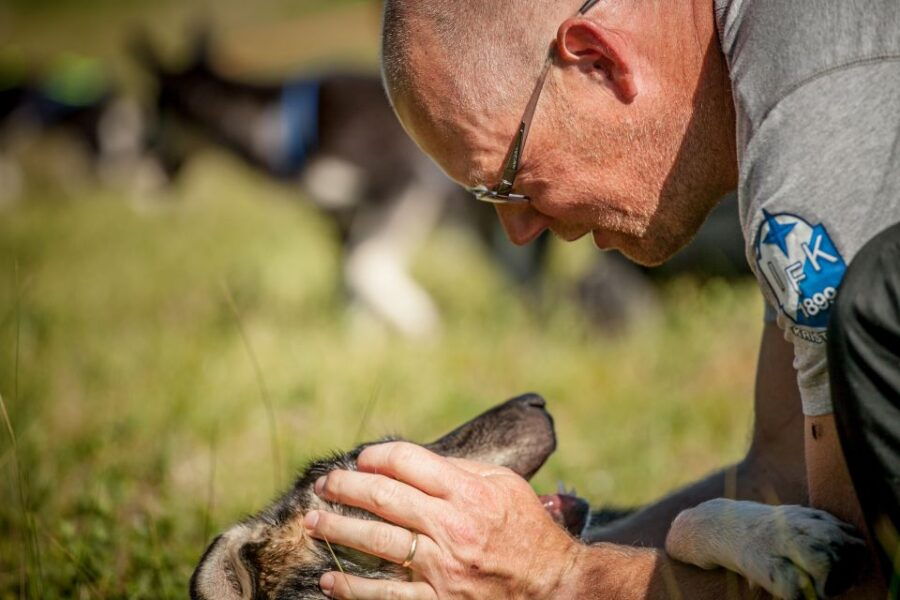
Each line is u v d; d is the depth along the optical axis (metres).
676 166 3.97
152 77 18.61
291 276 15.34
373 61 21.50
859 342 3.11
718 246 11.76
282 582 4.18
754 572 3.66
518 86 3.97
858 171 3.21
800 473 4.44
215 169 27.27
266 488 6.72
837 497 3.56
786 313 3.36
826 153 3.23
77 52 43.75
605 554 4.02
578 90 3.93
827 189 3.23
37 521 6.03
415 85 4.14
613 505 6.25
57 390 9.46
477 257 15.70
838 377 3.16
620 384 9.23
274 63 30.44
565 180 4.07
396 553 3.96
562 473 6.90
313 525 4.09
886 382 3.09
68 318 12.47
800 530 3.55
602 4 3.86
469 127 4.07
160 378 9.74
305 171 14.42
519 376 9.70
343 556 4.16
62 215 23.98
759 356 4.57
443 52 4.05
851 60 3.24
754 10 3.47
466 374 9.85
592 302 11.41
